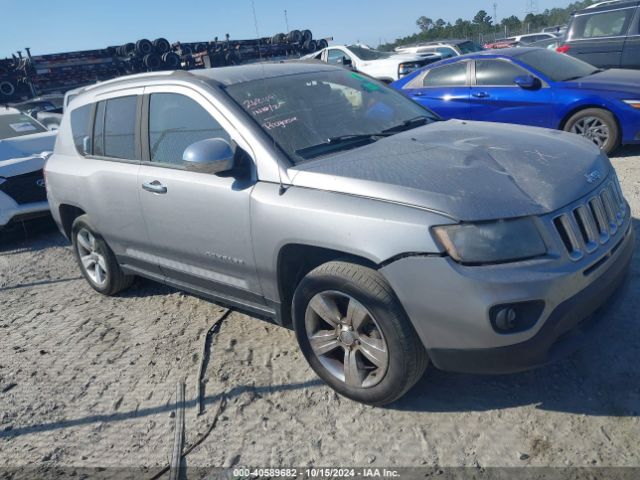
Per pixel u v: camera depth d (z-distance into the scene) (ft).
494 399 9.71
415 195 8.61
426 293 8.34
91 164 14.34
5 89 56.13
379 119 12.43
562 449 8.43
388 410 9.78
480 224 8.18
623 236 9.70
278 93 11.84
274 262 10.16
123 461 9.40
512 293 7.93
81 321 14.90
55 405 11.21
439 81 27.61
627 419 8.84
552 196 8.67
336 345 9.89
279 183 10.03
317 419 9.79
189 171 11.21
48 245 22.79
